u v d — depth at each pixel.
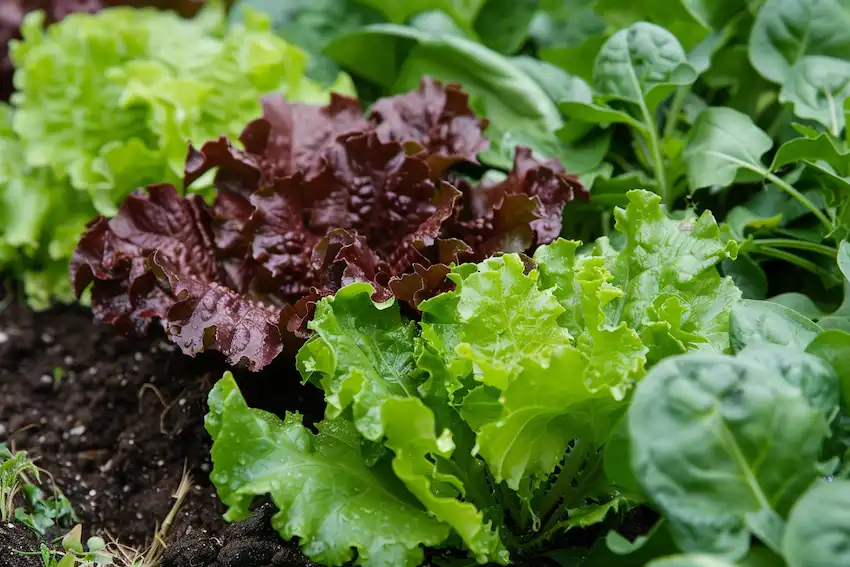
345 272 0.81
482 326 0.77
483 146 0.92
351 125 0.93
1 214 1.04
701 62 0.94
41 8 1.15
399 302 0.82
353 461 0.78
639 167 0.97
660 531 0.70
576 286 0.79
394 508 0.76
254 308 0.84
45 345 1.02
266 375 0.86
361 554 0.74
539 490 0.80
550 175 0.87
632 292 0.80
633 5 0.99
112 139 1.02
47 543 0.83
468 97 0.94
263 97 0.93
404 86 1.02
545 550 0.81
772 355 0.72
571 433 0.77
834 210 0.86
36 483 0.89
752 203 0.91
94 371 0.98
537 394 0.74
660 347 0.77
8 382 0.99
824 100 0.88
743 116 0.89
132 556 0.84
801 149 0.83
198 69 1.00
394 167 0.86
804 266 0.88
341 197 0.87
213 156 0.88
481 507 0.79
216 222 0.87
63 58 1.01
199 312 0.82
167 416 0.90
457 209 0.86
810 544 0.66
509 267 0.77
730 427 0.69
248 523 0.81
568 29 1.10
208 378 0.90
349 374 0.76
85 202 1.05
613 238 0.89
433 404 0.78
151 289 0.84
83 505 0.88
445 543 0.77
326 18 1.12
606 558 0.73
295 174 0.87
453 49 0.98
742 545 0.68
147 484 0.89
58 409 0.96
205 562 0.81
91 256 0.86
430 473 0.75
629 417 0.69
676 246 0.80
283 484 0.75
